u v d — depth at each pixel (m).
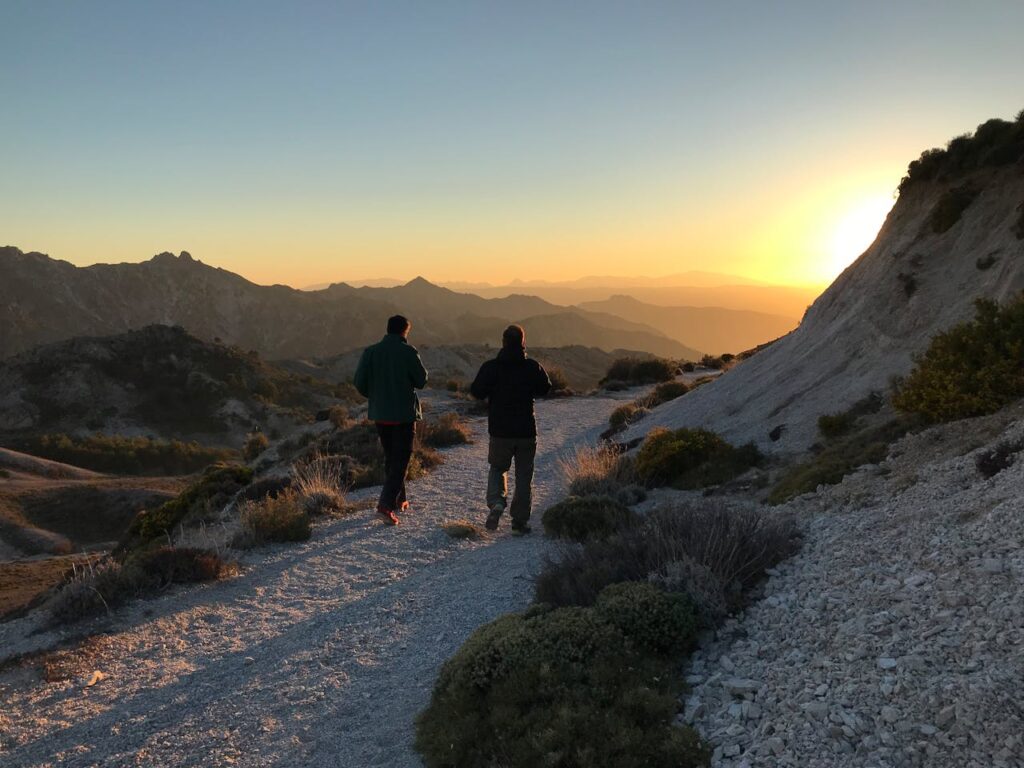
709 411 11.34
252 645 4.73
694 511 4.99
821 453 7.14
